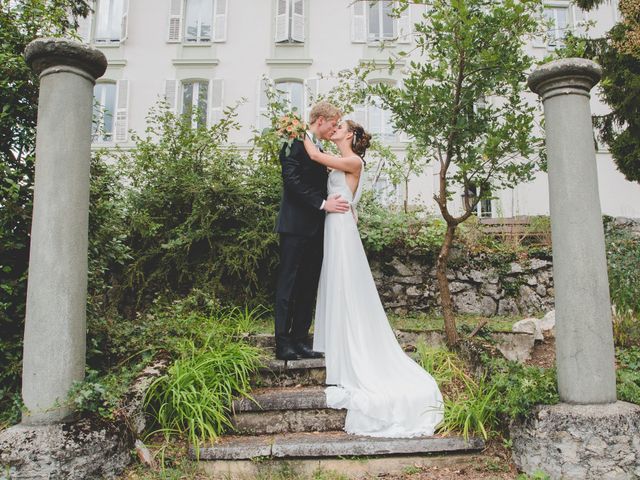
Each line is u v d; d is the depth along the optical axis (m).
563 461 2.55
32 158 3.19
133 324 4.00
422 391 3.22
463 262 6.44
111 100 15.17
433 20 4.01
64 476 2.42
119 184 5.49
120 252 3.88
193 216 5.74
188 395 3.05
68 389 2.61
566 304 2.77
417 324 5.49
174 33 15.33
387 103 4.07
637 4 7.41
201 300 5.48
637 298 4.56
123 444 2.70
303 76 14.95
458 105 3.80
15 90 3.16
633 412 2.62
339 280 3.59
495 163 3.78
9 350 3.09
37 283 2.62
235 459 2.85
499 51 3.63
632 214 14.37
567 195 2.81
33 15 3.34
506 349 4.25
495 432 3.03
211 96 14.93
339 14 15.20
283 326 3.72
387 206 7.49
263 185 5.96
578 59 2.85
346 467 2.86
